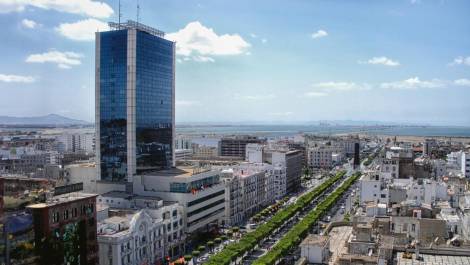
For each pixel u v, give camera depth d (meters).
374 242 135.50
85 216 182.75
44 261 161.25
